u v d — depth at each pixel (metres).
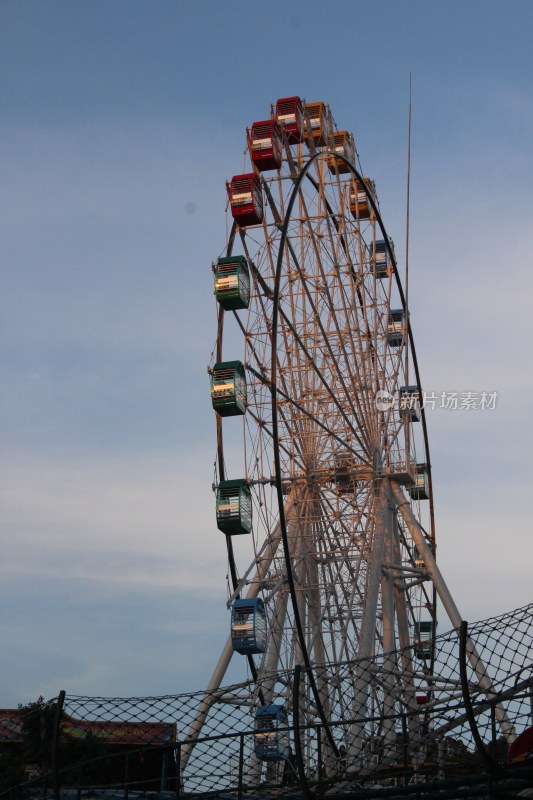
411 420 51.28
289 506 46.53
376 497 46.97
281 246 39.22
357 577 44.38
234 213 43.66
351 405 43.91
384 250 54.91
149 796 17.84
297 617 36.25
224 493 44.19
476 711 15.87
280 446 45.88
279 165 45.91
